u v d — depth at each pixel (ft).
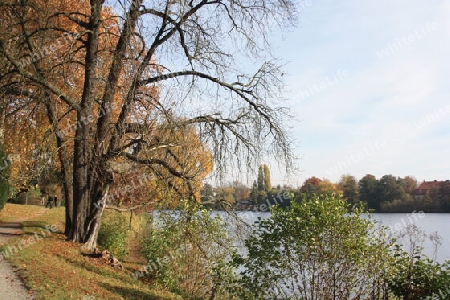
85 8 61.05
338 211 29.25
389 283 28.99
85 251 46.47
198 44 47.21
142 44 47.73
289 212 30.40
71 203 53.06
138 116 50.70
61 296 27.25
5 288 27.73
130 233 71.00
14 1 46.73
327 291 28.86
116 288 34.12
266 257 30.37
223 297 38.99
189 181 46.37
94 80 48.39
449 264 27.78
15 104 52.95
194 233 41.45
